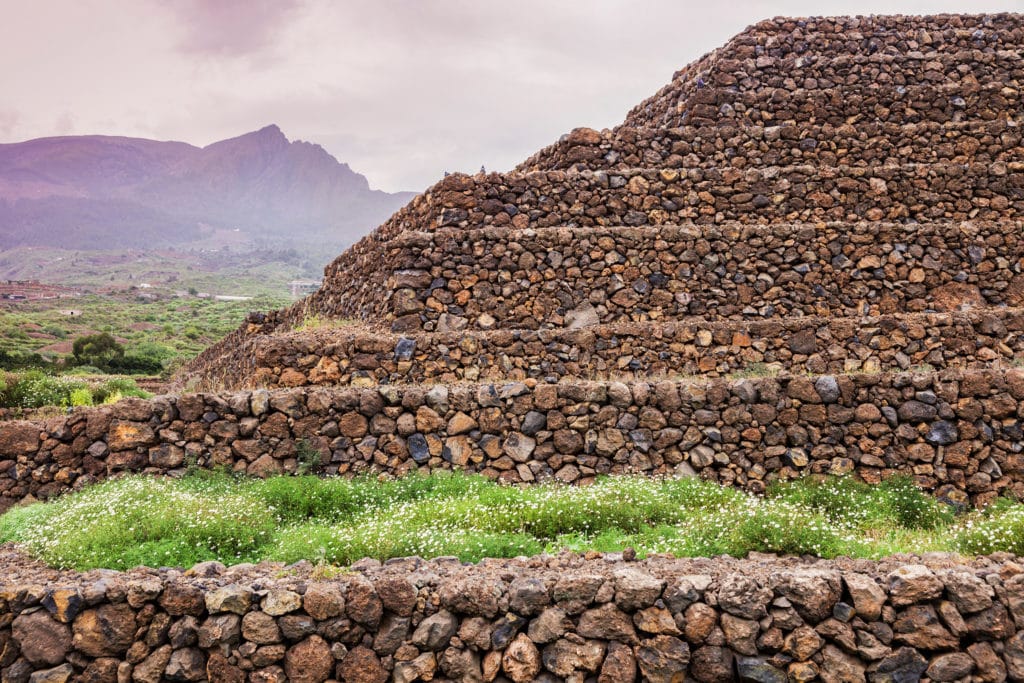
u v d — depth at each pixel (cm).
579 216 1862
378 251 1839
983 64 2294
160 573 762
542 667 715
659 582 711
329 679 705
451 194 1795
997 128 2173
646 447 1241
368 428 1234
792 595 702
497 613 721
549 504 1027
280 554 852
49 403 1680
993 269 1823
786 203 1948
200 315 10850
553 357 1535
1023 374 1241
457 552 861
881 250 1803
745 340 1558
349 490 1123
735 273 1770
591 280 1728
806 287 1777
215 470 1180
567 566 788
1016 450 1221
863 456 1237
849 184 1970
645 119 2577
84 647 702
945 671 693
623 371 1542
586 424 1244
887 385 1249
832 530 926
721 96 2198
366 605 714
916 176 1994
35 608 713
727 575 728
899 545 942
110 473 1170
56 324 8069
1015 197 2009
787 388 1256
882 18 2342
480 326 1669
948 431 1229
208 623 708
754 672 686
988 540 895
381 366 1473
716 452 1243
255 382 1447
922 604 709
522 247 1711
